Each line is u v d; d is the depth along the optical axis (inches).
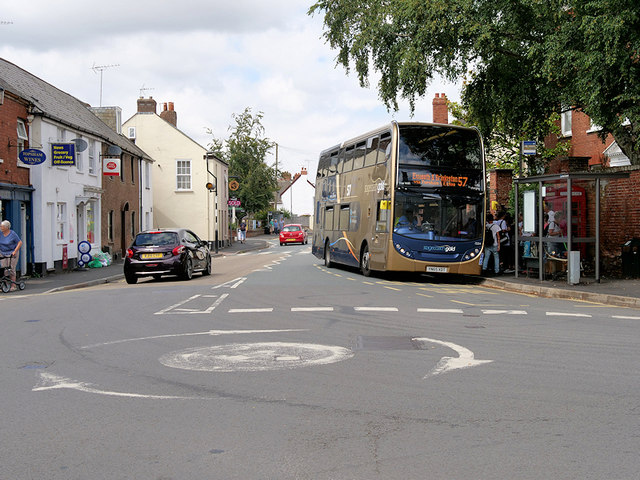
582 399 238.5
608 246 732.7
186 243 861.8
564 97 687.7
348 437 197.8
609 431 201.3
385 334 387.9
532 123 838.5
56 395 253.1
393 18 748.6
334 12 868.6
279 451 186.1
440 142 781.9
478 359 310.8
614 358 312.2
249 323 438.6
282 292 652.7
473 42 717.9
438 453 182.9
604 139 750.5
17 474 171.0
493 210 920.9
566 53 617.9
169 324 440.1
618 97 605.3
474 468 171.2
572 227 745.6
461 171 780.0
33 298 662.5
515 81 789.2
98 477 168.6
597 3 583.2
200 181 1988.2
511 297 609.9
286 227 2470.5
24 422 217.8
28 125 977.5
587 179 660.7
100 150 1306.6
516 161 1147.3
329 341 365.1
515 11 690.8
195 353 335.0
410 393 248.7
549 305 539.8
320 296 613.0
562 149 1192.2
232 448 189.2
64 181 1084.5
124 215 1509.6
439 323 432.8
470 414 220.7
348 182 979.3
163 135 1989.4
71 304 582.2
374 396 244.8
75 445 193.8
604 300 564.4
